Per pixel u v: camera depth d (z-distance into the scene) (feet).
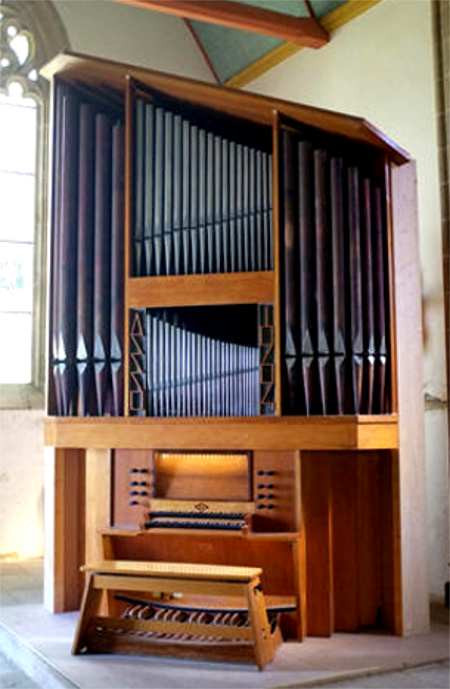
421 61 24.31
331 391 18.45
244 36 30.89
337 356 18.29
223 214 19.38
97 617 17.28
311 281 18.51
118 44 31.22
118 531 18.90
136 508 19.24
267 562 18.66
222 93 18.99
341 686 15.33
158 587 16.58
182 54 32.55
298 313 18.56
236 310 19.29
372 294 18.65
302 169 18.78
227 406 18.94
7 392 28.84
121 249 20.08
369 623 18.83
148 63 31.78
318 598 18.15
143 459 19.27
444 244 22.98
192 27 32.60
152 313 19.62
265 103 18.74
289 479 18.12
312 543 18.19
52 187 20.66
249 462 18.40
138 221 19.86
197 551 19.20
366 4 26.32
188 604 18.65
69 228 20.34
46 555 20.72
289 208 18.80
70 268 20.26
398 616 18.26
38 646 17.48
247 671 15.85
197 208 19.56
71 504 20.52
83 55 19.43
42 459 29.01
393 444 18.38
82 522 20.59
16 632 18.52
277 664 16.24
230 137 20.26
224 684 15.15
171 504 18.79
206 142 19.65
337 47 27.61
